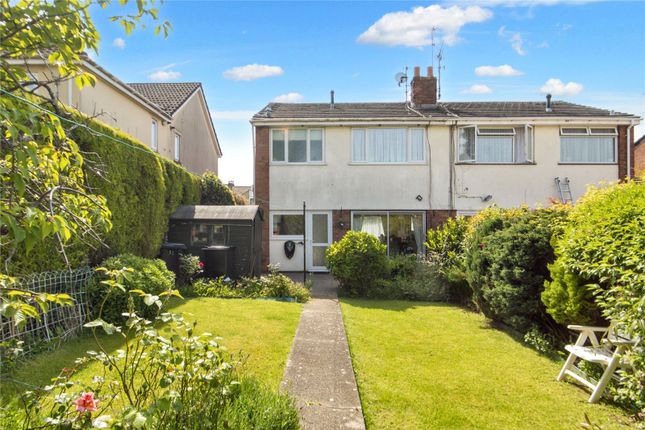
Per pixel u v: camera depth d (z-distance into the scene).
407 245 13.42
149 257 8.40
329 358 4.66
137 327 2.16
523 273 5.46
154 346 2.17
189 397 2.24
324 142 13.45
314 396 3.63
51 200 2.19
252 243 9.88
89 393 1.80
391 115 13.95
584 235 4.26
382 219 13.52
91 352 2.11
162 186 9.01
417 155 13.52
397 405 3.53
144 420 1.72
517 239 5.66
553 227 5.39
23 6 2.30
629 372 3.59
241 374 3.10
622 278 3.34
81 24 2.52
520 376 4.28
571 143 13.52
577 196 13.33
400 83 16.28
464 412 3.44
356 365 4.48
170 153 15.69
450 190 13.40
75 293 5.23
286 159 13.50
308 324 6.27
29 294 1.96
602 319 4.47
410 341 5.50
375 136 13.53
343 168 13.44
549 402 3.67
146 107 12.87
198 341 2.39
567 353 4.93
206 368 2.35
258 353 4.71
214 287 8.66
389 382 4.04
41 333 4.67
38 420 2.07
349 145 13.45
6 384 3.43
